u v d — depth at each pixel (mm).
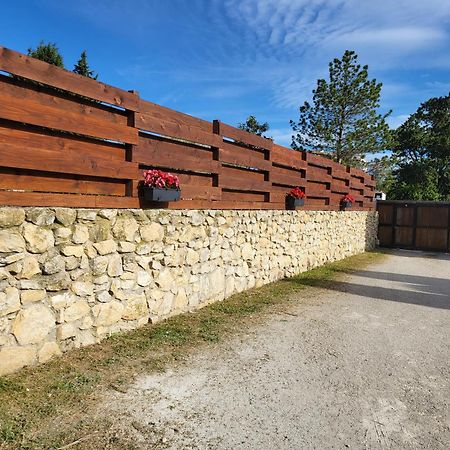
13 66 2824
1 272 2770
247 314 4895
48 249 3094
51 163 3168
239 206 5883
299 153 7754
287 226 7402
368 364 3471
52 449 2098
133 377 3006
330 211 9648
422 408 2723
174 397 2748
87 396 2672
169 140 4480
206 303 5121
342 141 16656
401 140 29469
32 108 3002
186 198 4738
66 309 3266
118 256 3766
